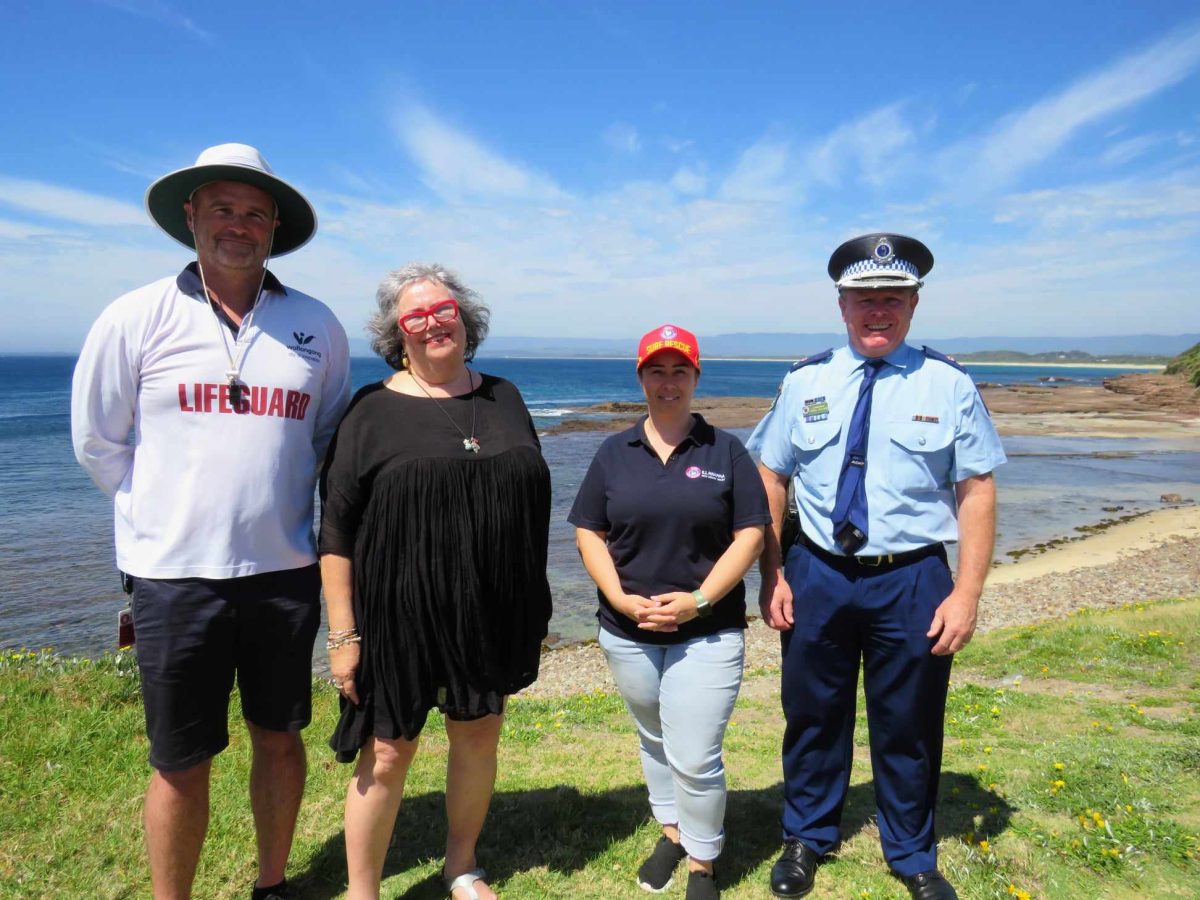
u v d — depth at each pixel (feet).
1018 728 17.13
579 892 9.92
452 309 8.76
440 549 8.42
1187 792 12.51
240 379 8.34
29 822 10.56
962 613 9.21
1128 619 28.73
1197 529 66.03
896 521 9.52
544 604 9.36
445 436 8.69
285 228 9.37
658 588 9.56
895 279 9.30
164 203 8.70
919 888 9.66
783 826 10.79
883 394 9.71
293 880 9.99
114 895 9.36
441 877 10.08
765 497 9.74
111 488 8.56
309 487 9.06
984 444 9.39
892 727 9.88
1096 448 124.36
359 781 8.87
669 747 9.62
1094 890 9.89
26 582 44.37
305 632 8.86
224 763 12.92
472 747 9.41
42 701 13.84
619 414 170.09
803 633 10.12
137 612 8.29
